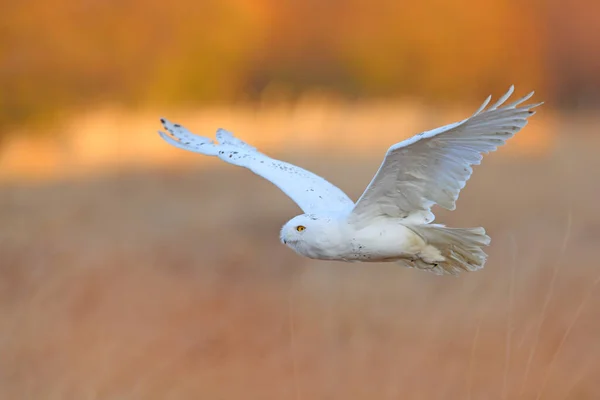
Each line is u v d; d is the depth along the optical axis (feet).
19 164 72.33
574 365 29.37
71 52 77.20
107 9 84.89
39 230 48.14
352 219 20.88
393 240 20.89
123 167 71.31
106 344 30.71
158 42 92.79
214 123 85.10
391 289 35.81
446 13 115.85
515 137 81.66
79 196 59.93
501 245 42.37
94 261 40.11
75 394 28.37
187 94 97.09
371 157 69.67
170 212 55.67
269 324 33.35
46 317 32.76
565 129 97.14
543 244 41.19
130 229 50.65
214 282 39.06
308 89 120.06
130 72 89.40
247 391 29.12
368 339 30.91
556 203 54.24
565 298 34.04
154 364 29.91
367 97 118.62
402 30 119.44
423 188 20.44
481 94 113.91
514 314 31.68
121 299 35.32
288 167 25.11
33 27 73.10
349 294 35.70
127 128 81.46
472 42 114.52
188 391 28.78
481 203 55.01
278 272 41.19
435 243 21.22
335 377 29.09
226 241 47.55
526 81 112.57
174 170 70.23
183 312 34.35
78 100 80.18
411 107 94.02
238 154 25.99
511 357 29.01
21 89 72.79
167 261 42.75
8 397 28.32
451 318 31.96
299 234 21.04
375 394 28.09
